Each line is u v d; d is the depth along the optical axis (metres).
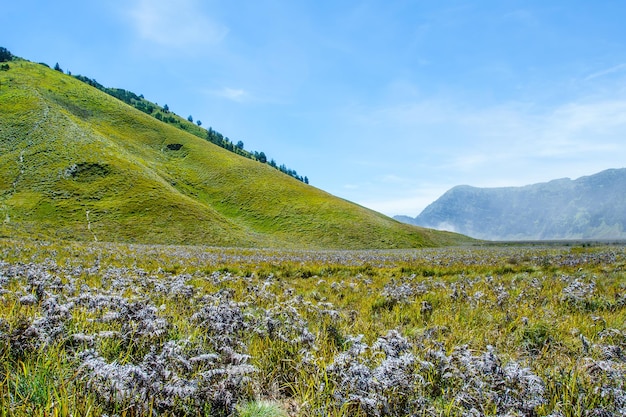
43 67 181.50
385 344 5.67
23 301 7.21
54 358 5.00
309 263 26.44
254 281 16.58
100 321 6.91
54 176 90.81
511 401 4.62
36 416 3.77
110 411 4.08
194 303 9.95
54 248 30.17
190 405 4.43
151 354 4.82
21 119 113.00
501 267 21.56
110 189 91.88
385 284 15.77
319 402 4.73
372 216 126.69
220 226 90.19
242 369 4.81
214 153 159.75
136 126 159.38
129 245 48.94
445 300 11.75
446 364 5.53
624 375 5.43
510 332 8.30
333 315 9.06
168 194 96.88
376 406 4.32
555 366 6.06
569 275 17.09
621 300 10.70
